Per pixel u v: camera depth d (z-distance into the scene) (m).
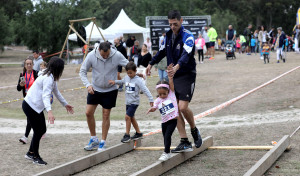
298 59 19.23
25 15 34.38
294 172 4.74
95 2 39.84
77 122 10.09
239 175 4.79
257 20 67.25
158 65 11.68
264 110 9.10
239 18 64.38
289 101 9.67
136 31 28.55
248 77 14.42
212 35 23.28
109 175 5.17
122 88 14.09
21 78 7.52
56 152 6.71
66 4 34.50
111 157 6.02
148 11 42.34
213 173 4.95
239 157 5.55
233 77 14.88
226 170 5.02
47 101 5.57
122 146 6.26
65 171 5.09
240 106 9.87
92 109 6.55
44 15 33.25
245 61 20.41
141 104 11.77
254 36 25.38
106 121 6.52
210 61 21.78
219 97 11.45
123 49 13.91
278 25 69.31
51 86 5.69
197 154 5.88
